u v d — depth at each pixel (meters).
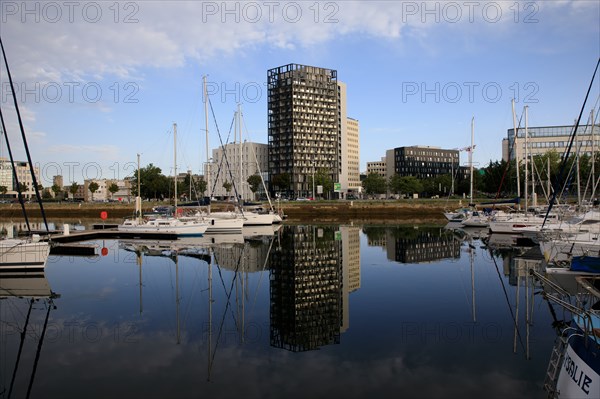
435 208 94.25
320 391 11.72
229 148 180.50
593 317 11.57
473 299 21.56
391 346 15.08
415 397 11.33
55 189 187.25
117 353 14.65
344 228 66.06
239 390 11.82
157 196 146.12
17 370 13.26
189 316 19.16
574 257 22.27
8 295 23.16
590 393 9.62
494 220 53.00
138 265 33.19
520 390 11.67
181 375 12.83
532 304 20.50
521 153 128.12
